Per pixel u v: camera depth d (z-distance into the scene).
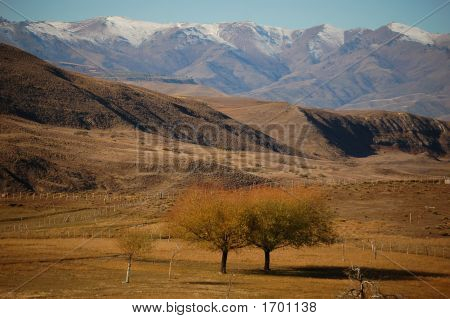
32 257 79.81
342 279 72.50
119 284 64.12
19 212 123.56
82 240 95.94
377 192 138.75
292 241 82.31
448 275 74.81
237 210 80.06
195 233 80.31
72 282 64.44
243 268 82.19
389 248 95.50
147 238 76.19
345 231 108.38
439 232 107.62
